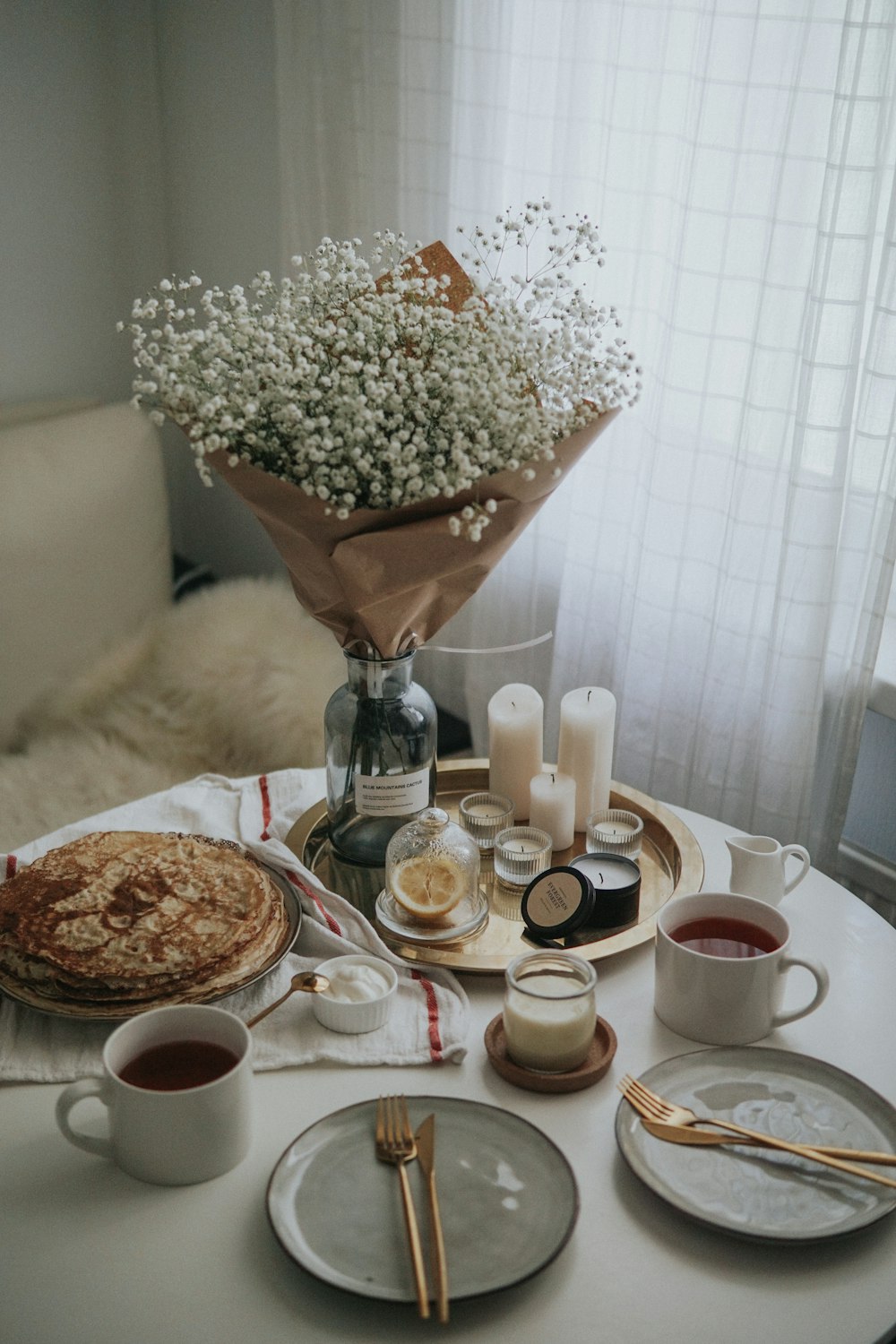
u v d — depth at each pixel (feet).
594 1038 3.24
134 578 7.42
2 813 5.83
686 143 5.01
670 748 5.87
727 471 5.39
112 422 7.32
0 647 6.67
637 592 5.68
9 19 7.50
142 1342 2.41
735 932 3.37
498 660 6.71
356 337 3.43
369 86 6.38
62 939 3.29
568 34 5.36
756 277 5.05
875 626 4.94
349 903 3.69
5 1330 2.43
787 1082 3.05
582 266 5.67
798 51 4.57
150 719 6.50
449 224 6.24
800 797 5.30
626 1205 2.75
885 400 4.72
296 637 6.45
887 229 4.51
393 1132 2.84
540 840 4.00
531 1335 2.42
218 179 8.07
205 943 3.32
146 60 8.23
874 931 3.81
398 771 3.91
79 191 8.15
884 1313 2.48
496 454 3.40
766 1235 2.55
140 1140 2.74
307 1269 2.48
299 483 3.50
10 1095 3.07
